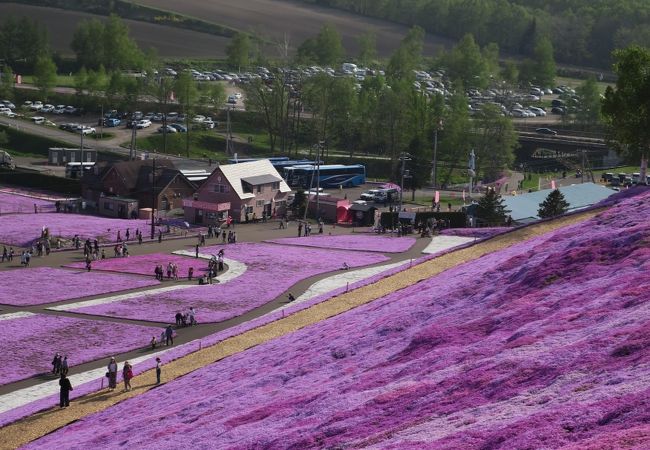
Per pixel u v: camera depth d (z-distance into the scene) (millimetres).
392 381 55312
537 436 39250
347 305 96062
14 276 122062
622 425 38156
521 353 50531
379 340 67062
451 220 160500
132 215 173375
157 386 78312
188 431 57562
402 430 45500
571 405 41281
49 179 193250
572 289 61062
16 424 73188
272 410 56469
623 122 129250
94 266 129125
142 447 56812
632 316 50250
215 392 67375
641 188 115562
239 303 110875
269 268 128750
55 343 95375
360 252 138250
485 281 71938
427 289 79750
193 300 112125
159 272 122812
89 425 69688
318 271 126625
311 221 172000
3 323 101000
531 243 84688
